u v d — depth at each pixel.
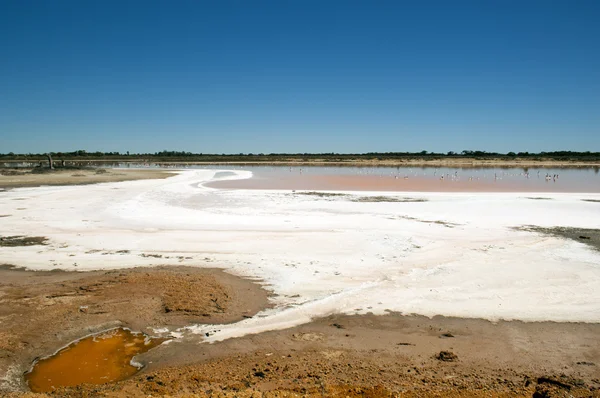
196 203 26.52
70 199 27.70
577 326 9.01
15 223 19.44
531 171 66.50
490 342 8.29
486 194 31.39
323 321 9.27
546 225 19.20
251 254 14.46
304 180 47.88
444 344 8.21
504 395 6.40
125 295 10.52
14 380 6.92
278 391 6.30
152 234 17.36
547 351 7.94
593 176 53.91
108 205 25.14
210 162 115.69
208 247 15.36
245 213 22.53
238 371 7.11
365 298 10.54
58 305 9.86
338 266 13.09
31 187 35.28
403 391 6.43
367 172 65.88
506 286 11.35
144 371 7.19
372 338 8.46
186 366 7.32
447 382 6.78
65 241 16.19
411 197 29.67
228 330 8.79
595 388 6.66
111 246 15.49
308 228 18.48
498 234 17.28
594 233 17.56
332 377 6.88
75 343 8.20
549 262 13.43
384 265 13.17
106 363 7.52
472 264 13.23
